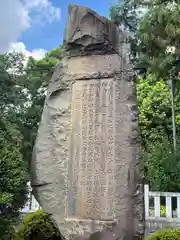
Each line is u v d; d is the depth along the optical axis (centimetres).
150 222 891
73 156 505
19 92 1638
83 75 527
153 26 1009
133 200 479
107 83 520
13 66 1524
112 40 531
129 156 492
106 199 484
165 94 1689
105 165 495
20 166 535
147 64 1092
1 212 579
